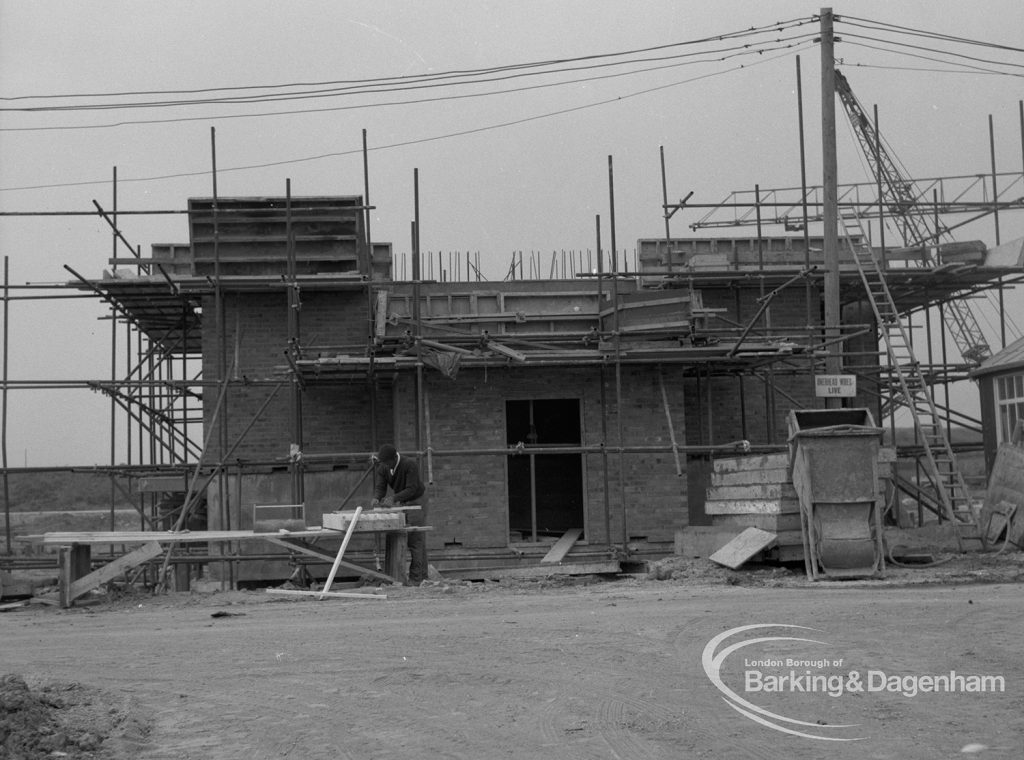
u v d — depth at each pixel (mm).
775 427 24000
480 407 20609
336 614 13109
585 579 16953
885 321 25125
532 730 7418
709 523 22641
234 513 20641
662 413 20875
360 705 8273
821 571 15656
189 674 9578
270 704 8391
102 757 7070
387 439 22391
